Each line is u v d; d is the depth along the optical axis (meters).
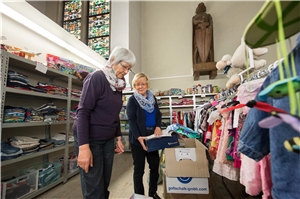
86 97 0.86
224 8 4.81
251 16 4.61
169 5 5.37
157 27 5.36
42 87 1.94
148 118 1.45
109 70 0.99
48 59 2.14
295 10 0.29
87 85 0.89
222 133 1.22
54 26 2.44
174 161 1.32
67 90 2.32
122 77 1.07
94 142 0.90
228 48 4.64
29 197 1.60
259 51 1.18
